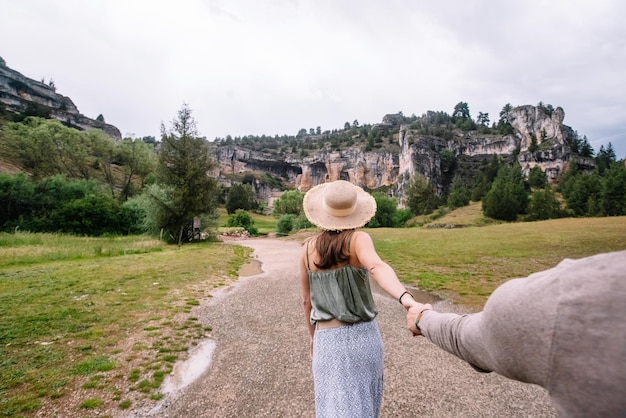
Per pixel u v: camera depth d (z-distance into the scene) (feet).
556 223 99.30
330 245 6.21
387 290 5.06
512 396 13.17
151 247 70.28
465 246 65.26
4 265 43.06
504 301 2.50
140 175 197.26
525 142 520.83
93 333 19.67
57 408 12.26
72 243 69.67
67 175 187.62
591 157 485.56
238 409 12.46
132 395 13.28
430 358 16.79
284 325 22.12
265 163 622.13
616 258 2.07
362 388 5.83
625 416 1.75
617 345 1.79
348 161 589.73
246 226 176.96
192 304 26.91
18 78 404.77
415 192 278.67
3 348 17.34
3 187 112.88
